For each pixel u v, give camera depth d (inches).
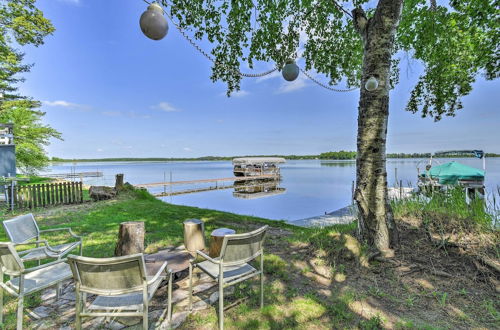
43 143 761.0
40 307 98.0
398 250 135.2
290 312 93.3
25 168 762.2
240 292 108.2
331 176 1347.2
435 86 211.5
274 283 115.6
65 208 328.8
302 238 168.1
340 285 112.4
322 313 92.7
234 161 1416.1
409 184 237.0
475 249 127.9
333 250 137.1
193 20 173.5
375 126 136.8
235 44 198.7
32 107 756.6
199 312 94.6
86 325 86.7
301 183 1032.8
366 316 90.2
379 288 108.5
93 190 410.3
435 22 188.9
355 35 226.2
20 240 108.7
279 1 197.8
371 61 137.6
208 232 210.2
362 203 139.0
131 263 66.1
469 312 91.6
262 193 793.6
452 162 378.3
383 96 136.4
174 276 119.2
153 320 89.7
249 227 236.2
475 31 177.5
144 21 78.7
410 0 194.4
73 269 66.7
